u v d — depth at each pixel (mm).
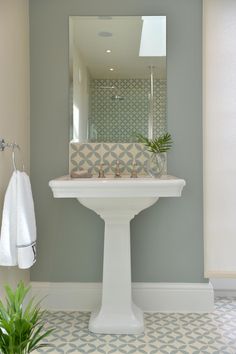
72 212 2543
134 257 2533
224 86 2494
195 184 2520
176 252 2527
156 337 2109
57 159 2533
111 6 2510
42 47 2508
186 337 2107
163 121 2533
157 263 2533
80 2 2506
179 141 2520
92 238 2547
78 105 2539
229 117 2498
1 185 1969
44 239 2543
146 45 2523
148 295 2514
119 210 2111
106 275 2211
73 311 2508
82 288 2525
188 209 2523
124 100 2545
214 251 2521
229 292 2793
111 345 2016
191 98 2516
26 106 2447
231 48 2486
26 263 1860
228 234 2518
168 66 2518
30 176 2531
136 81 2539
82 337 2109
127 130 2551
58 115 2525
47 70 2512
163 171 2383
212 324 2285
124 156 2557
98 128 2555
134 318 2186
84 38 2527
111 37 2527
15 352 1396
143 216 2529
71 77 2523
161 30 2516
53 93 2516
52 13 2502
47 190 2537
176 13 2504
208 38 2488
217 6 2477
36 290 2529
